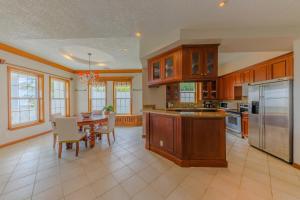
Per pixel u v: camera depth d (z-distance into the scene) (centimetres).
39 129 498
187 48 297
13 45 387
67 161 299
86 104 699
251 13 221
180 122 280
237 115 484
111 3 195
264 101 341
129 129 607
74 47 423
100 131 405
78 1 189
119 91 706
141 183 221
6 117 390
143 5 200
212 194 195
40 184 218
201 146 278
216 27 262
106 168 269
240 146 388
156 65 374
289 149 283
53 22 240
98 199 185
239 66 498
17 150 360
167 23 249
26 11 209
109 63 586
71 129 324
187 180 229
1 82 378
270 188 207
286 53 332
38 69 493
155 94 447
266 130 336
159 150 335
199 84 546
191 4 199
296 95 271
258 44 290
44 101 520
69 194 195
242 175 243
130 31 277
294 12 218
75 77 696
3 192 199
